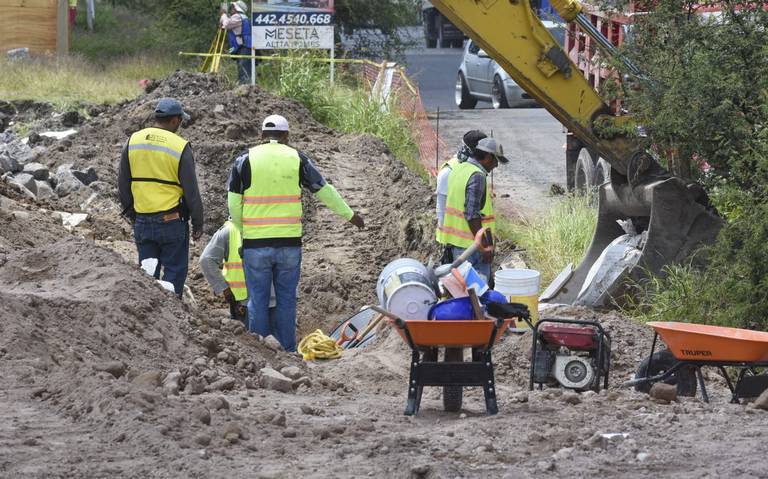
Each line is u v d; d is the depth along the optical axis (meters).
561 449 13.77
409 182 40.91
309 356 23.36
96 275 19.58
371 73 64.69
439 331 15.63
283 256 24.98
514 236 36.94
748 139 27.52
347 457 13.26
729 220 29.05
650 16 29.33
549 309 25.33
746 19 28.06
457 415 16.44
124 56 76.81
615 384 21.58
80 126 50.59
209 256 26.48
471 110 70.81
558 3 30.61
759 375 17.53
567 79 30.39
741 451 13.62
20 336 16.23
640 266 29.20
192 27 79.12
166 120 25.08
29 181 37.12
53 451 12.61
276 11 61.03
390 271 16.45
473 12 29.91
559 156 53.91
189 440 13.30
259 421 14.78
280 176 24.72
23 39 70.25
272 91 56.44
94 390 14.41
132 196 24.94
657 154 32.38
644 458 13.27
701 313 26.23
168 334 18.77
